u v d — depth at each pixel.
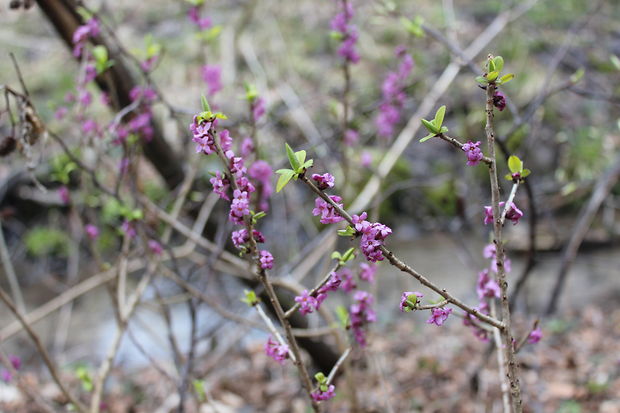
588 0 8.25
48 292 5.42
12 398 3.32
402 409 2.95
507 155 2.24
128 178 2.52
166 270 2.48
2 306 5.23
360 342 1.70
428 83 5.50
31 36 7.93
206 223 3.00
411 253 5.52
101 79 2.55
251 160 2.45
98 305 5.12
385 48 7.26
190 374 2.38
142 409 3.30
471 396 2.81
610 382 3.15
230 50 5.50
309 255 4.18
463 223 3.57
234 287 4.46
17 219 5.81
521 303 4.48
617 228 5.32
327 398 1.43
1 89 1.78
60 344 4.36
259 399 3.30
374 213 2.89
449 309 1.16
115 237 3.72
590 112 6.31
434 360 3.47
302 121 4.15
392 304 4.66
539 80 6.59
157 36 7.85
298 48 7.40
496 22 4.31
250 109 2.07
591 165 5.70
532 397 3.08
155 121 2.83
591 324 4.05
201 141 1.19
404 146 3.15
